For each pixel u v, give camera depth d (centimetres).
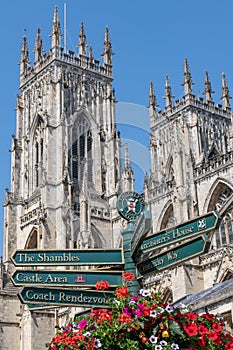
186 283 12294
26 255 3103
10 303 17675
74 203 11706
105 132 14375
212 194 14962
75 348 2781
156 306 2734
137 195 3119
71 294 3039
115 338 2712
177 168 15275
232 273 12144
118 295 2850
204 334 2670
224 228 14025
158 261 3077
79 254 3130
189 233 3045
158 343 2666
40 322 16350
